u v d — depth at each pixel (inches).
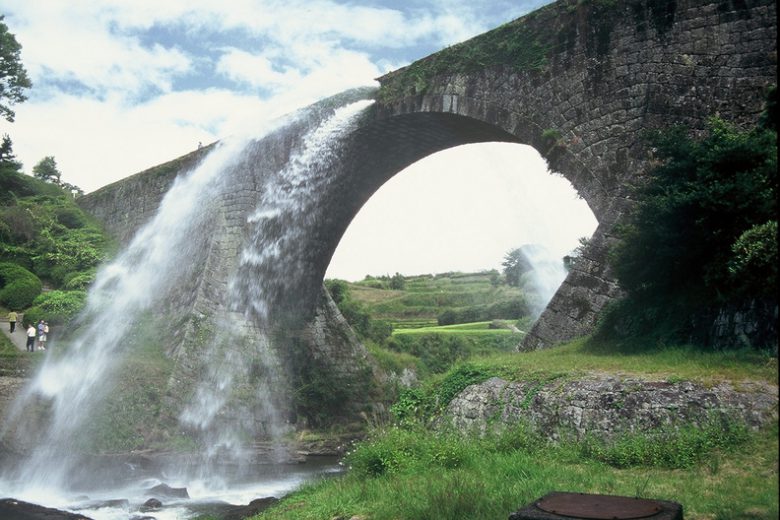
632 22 749.3
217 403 1165.7
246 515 570.9
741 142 534.3
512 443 466.0
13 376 1063.0
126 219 1691.7
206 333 1227.2
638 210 595.2
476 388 557.3
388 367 1542.8
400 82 1029.8
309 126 1236.5
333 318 1444.4
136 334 1282.0
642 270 589.0
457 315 2642.7
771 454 366.6
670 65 713.0
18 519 659.4
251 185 1334.9
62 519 655.8
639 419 425.7
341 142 1159.0
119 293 1477.6
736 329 487.5
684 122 694.5
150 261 1491.1
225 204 1366.9
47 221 1722.4
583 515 233.6
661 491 343.9
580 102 786.2
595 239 709.3
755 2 664.4
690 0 705.0
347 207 1342.3
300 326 1386.6
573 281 711.1
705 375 438.3
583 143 775.1
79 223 1772.9
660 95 716.0
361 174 1258.6
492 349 1952.5
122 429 1027.9
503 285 3107.8
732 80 668.1
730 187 508.7
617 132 746.8
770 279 457.4
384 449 498.3
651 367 481.7
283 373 1299.2
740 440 385.1
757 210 499.8
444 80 957.2
